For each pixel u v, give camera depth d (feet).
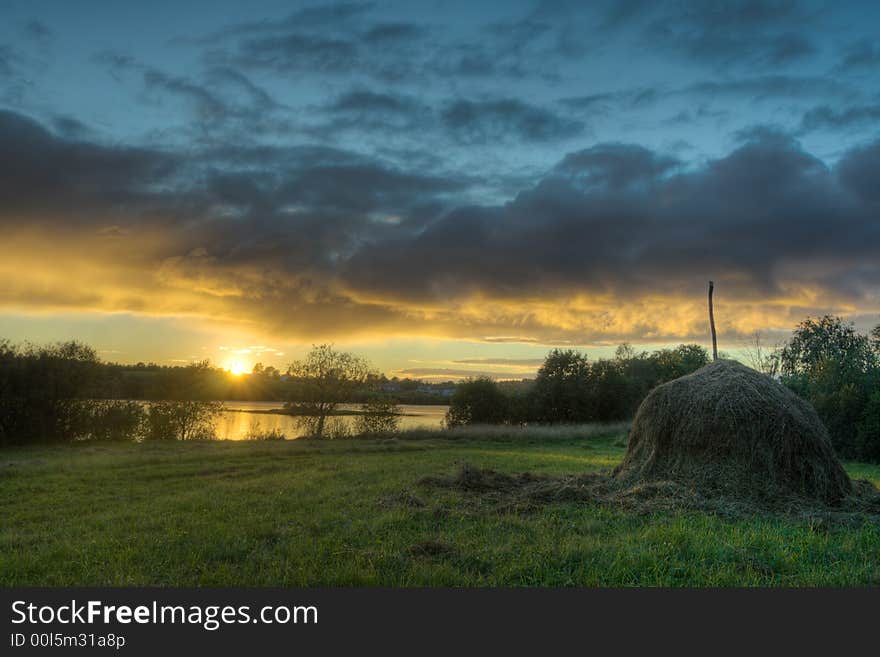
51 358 111.24
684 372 171.01
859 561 27.25
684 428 43.83
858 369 109.60
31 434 105.81
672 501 38.47
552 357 169.58
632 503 38.65
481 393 157.69
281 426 144.25
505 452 85.10
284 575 24.26
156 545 29.04
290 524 33.65
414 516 34.86
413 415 189.06
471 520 34.04
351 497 42.22
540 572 24.54
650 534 30.17
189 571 25.38
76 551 28.35
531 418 162.20
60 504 42.78
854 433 93.35
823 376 106.83
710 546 27.86
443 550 27.30
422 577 23.71
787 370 142.51
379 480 51.57
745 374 44.96
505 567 24.93
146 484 51.96
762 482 40.24
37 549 29.73
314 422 120.16
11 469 58.54
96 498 44.88
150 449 86.12
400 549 27.63
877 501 39.96
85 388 113.70
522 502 38.73
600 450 94.94
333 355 121.60
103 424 114.62
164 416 115.75
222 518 35.86
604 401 163.02
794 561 26.27
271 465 64.75
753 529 32.09
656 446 45.06
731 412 42.37
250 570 25.03
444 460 70.28
